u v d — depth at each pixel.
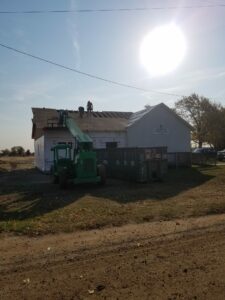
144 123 33.69
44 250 7.51
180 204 12.86
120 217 10.76
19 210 12.38
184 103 64.56
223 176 22.42
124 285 5.50
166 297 5.06
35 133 37.28
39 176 26.75
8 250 7.60
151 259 6.66
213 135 63.72
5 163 48.31
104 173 18.97
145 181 20.36
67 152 20.45
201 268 6.09
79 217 10.81
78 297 5.15
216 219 10.29
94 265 6.44
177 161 32.06
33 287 5.54
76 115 35.31
